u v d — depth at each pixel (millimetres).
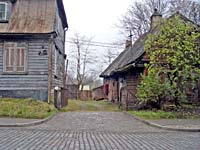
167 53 19906
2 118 16984
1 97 22516
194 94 22547
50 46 22688
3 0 23406
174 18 21016
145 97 20406
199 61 19594
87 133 13039
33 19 23406
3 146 9562
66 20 30922
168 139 11547
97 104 31469
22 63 22781
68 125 15438
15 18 23406
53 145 9898
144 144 10352
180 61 19484
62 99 25578
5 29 22688
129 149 9430
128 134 12906
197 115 18938
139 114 19234
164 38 19953
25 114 17547
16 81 22656
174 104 20875
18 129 13812
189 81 20875
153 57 19969
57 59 26625
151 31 27000
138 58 23406
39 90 22547
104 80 46688
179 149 9500
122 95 26578
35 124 15320
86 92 52562
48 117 17547
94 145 10039
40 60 22688
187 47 19469
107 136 12227
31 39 22812
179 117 18406
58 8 26719
